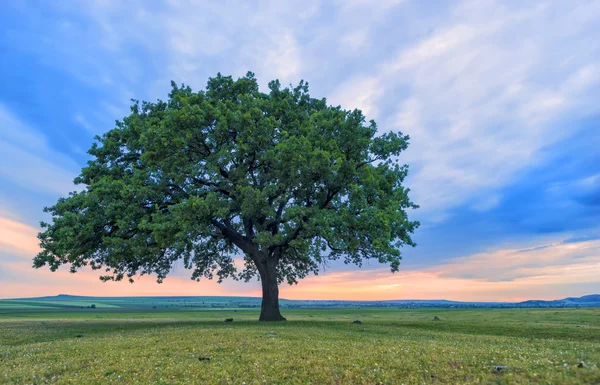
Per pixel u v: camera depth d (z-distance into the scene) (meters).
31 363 14.09
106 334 23.62
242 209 29.28
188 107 30.83
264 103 35.03
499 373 11.21
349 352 15.13
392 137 34.50
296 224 29.88
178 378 11.52
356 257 34.97
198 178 33.84
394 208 28.84
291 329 24.64
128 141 34.69
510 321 41.12
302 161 28.17
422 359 13.36
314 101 39.59
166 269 39.25
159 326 29.31
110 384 11.04
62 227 27.80
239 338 19.12
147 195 29.59
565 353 14.30
